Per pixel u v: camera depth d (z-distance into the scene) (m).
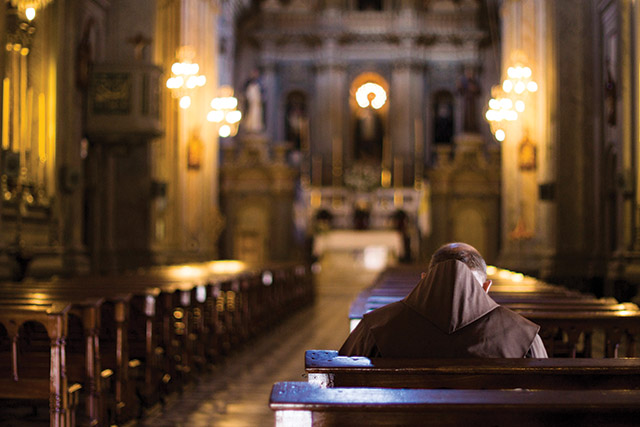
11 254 9.86
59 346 5.07
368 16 32.44
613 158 14.55
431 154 32.38
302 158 32.19
